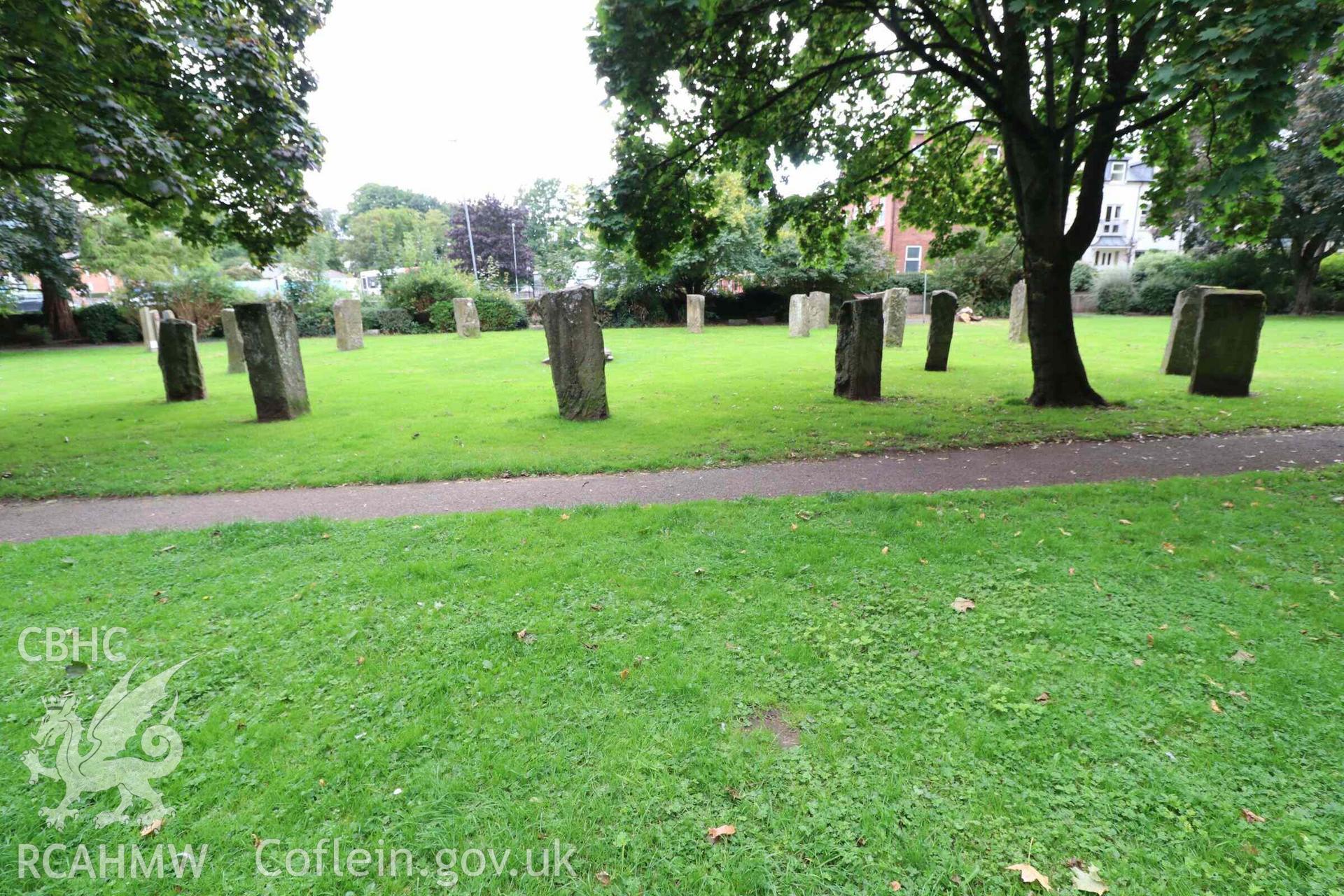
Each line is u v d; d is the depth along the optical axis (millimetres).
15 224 22312
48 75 6809
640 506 5688
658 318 33188
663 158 9562
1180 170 10781
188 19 7828
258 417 10289
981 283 33969
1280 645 3252
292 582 4289
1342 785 2377
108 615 3893
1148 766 2492
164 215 10039
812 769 2527
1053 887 2021
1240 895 1980
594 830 2277
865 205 12875
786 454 7441
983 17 9133
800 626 3574
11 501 6535
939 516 5164
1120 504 5320
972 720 2781
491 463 7246
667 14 7305
